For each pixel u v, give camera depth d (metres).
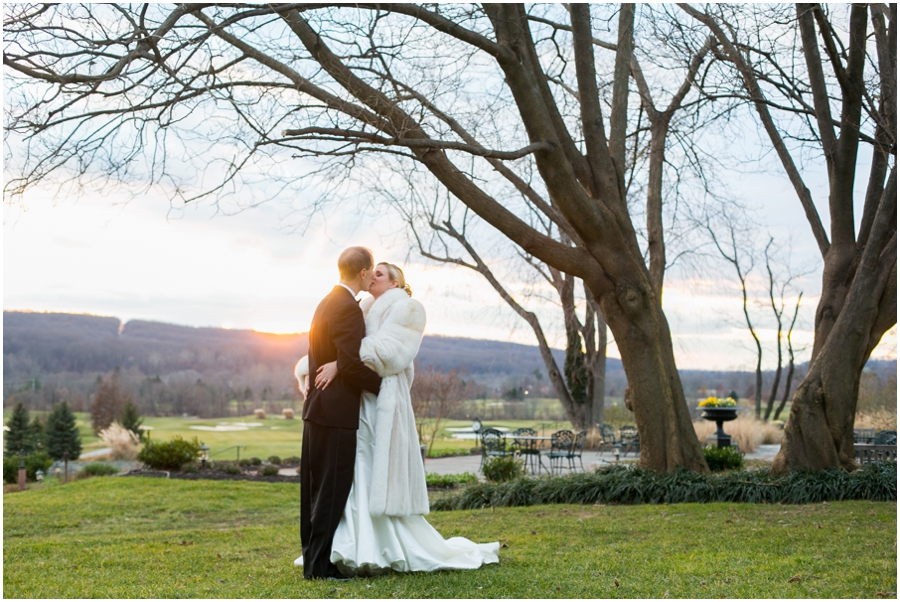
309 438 4.15
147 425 48.69
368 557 3.89
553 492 9.37
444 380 23.64
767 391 36.75
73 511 10.23
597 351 23.72
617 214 9.84
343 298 4.26
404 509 4.06
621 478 9.27
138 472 15.64
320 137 7.32
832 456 8.90
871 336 9.09
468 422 40.06
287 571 4.38
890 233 8.96
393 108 8.23
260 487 12.88
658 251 11.66
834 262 9.98
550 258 9.38
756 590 3.72
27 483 19.19
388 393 4.13
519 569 4.23
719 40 10.29
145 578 4.46
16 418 36.31
